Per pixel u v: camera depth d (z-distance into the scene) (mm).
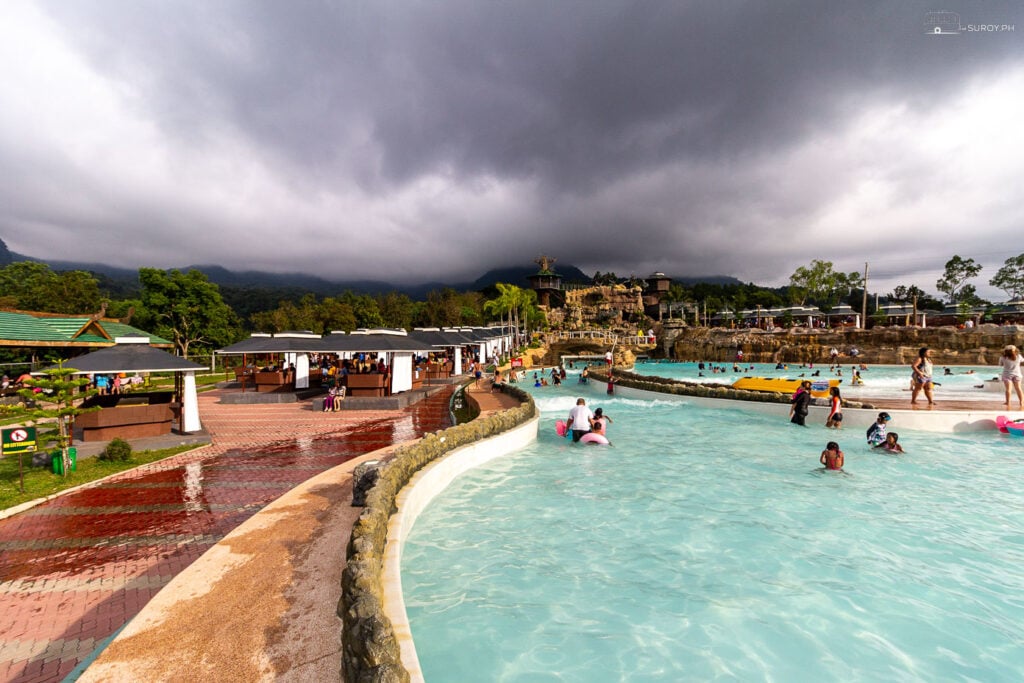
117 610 5582
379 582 4812
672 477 11586
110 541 7438
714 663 4996
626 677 4789
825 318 87125
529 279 122062
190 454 12992
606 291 124438
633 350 78625
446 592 6426
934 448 13656
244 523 7285
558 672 4871
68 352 30125
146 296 51250
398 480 8367
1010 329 46312
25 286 48344
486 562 7262
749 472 11906
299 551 6289
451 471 11016
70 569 6547
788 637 5426
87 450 13062
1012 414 15109
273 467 11633
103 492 9805
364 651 3510
